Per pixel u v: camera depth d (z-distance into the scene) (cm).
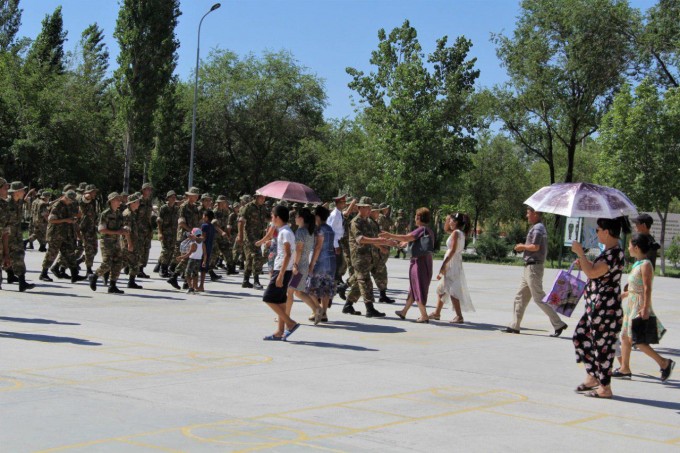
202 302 1536
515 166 6525
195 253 1686
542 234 1276
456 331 1291
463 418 698
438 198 4494
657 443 650
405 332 1251
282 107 6191
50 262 1770
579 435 662
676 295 2403
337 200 1658
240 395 747
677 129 3672
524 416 721
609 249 827
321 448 579
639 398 841
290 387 793
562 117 4872
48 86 5634
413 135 4266
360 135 6156
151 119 4934
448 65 4406
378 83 4375
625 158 3734
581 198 1029
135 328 1160
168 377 816
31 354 910
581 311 1723
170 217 2022
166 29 4847
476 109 4575
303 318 1362
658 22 4422
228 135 6262
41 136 5312
